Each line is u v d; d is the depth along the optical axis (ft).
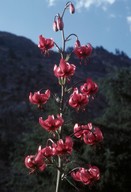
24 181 73.87
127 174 68.33
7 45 398.83
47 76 269.44
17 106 214.48
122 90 89.61
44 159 22.49
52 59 343.05
